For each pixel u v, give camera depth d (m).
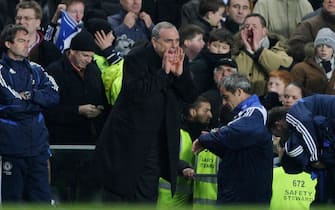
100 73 34.22
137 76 29.69
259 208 28.28
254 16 36.97
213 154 31.55
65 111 33.56
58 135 33.75
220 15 39.66
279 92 34.69
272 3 40.72
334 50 36.19
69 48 34.09
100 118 33.88
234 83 29.89
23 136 30.28
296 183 30.45
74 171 31.86
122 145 29.73
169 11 42.47
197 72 35.47
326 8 38.59
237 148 29.14
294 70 35.97
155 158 29.95
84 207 29.50
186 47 36.56
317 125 27.05
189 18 41.19
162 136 30.03
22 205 29.67
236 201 29.23
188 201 32.12
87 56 33.66
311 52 36.16
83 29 35.00
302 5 40.75
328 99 27.39
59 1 41.56
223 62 34.78
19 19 35.59
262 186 29.27
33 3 35.84
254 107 29.53
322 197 27.41
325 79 35.88
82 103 33.88
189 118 32.75
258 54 36.53
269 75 35.38
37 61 35.84
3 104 30.22
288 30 40.69
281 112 31.41
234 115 29.95
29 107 30.34
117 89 33.66
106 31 35.66
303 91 34.22
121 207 29.00
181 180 31.98
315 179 29.28
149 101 29.59
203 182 31.69
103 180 29.89
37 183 30.58
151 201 29.95
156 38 29.78
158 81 29.53
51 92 30.73
